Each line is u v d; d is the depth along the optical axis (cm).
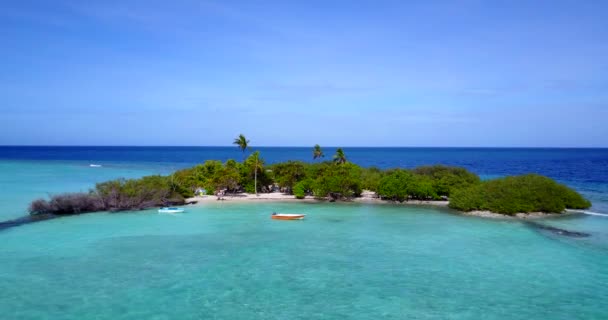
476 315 2514
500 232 4784
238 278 3134
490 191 6184
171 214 5959
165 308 2564
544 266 3462
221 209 6500
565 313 2547
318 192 7350
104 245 4072
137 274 3197
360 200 7556
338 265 3481
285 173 8294
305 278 3147
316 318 2453
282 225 5200
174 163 17462
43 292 2805
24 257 3628
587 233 4712
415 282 3080
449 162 19475
